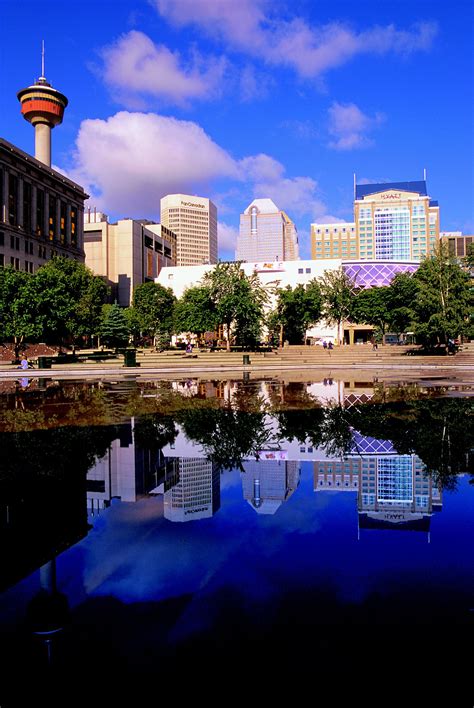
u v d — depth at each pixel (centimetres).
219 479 717
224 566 428
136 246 15112
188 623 334
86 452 905
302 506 594
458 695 259
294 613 345
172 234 19725
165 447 947
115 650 305
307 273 9325
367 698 258
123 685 271
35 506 603
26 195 9475
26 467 796
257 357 5112
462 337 6141
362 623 330
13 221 9006
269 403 1689
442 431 1101
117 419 1325
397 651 298
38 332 4519
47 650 305
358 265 10262
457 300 5044
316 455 866
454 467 774
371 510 577
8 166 8781
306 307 6588
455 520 541
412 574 407
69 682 276
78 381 2867
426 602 359
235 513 570
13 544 483
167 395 2002
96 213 15875
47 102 11519
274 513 568
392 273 10262
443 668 280
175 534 506
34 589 388
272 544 477
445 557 441
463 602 358
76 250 11250
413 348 5716
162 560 441
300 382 2650
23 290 4519
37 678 279
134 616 345
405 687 266
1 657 299
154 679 276
